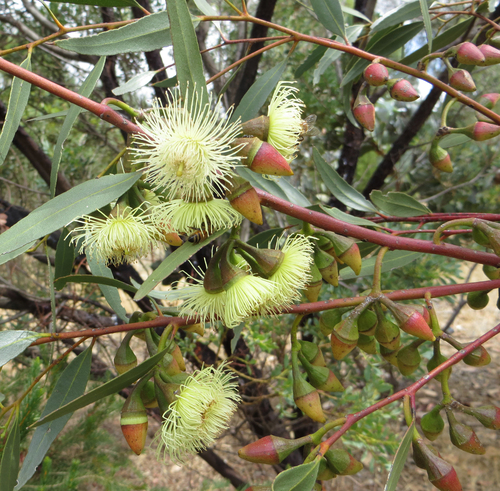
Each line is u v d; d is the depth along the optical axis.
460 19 0.50
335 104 0.66
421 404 0.98
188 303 0.18
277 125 0.16
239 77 0.58
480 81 0.82
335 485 0.83
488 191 0.71
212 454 0.68
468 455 0.87
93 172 0.84
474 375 1.10
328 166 0.29
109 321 0.61
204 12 0.24
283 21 0.71
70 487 0.40
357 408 0.56
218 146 0.15
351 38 0.31
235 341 0.26
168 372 0.18
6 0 0.63
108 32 0.20
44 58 0.72
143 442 0.17
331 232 0.20
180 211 0.16
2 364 0.18
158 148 0.15
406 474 0.86
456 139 0.31
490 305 1.31
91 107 0.16
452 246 0.21
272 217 0.74
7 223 0.52
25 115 0.75
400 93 0.20
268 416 0.65
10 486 0.20
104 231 0.17
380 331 0.19
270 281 0.17
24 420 0.35
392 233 0.26
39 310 0.56
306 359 0.19
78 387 0.21
